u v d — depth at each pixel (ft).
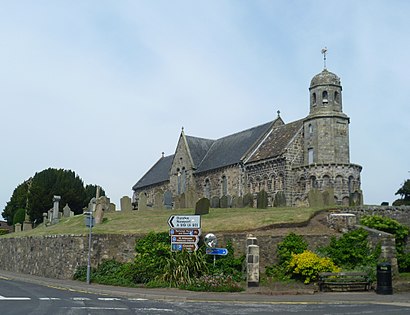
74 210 241.35
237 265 82.23
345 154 176.76
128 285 78.13
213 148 235.61
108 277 84.79
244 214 104.42
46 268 104.47
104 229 102.68
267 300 62.23
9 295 66.18
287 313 50.75
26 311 49.55
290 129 192.13
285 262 80.33
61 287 80.18
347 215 90.22
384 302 60.49
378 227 91.04
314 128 178.50
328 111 177.99
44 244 107.55
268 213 101.65
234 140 222.69
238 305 58.44
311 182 171.83
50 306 54.24
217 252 81.15
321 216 96.68
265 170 187.11
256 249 76.07
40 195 230.27
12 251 127.54
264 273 80.48
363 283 72.64
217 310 53.42
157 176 269.44
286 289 71.97
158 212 130.72
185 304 59.36
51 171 244.42
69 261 94.79
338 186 167.84
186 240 81.76
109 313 49.37
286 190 175.94
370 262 80.64
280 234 84.94
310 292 68.59
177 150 240.53
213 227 92.79
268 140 199.72
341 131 177.99
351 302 60.70
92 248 90.99
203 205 113.80
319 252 83.05
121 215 127.44
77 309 51.90
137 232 94.48
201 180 220.64
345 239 83.25
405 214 103.19
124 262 90.02
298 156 180.55
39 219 231.50
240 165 196.75
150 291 71.00
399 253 89.35
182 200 143.64
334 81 181.37
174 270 77.77
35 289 76.64
